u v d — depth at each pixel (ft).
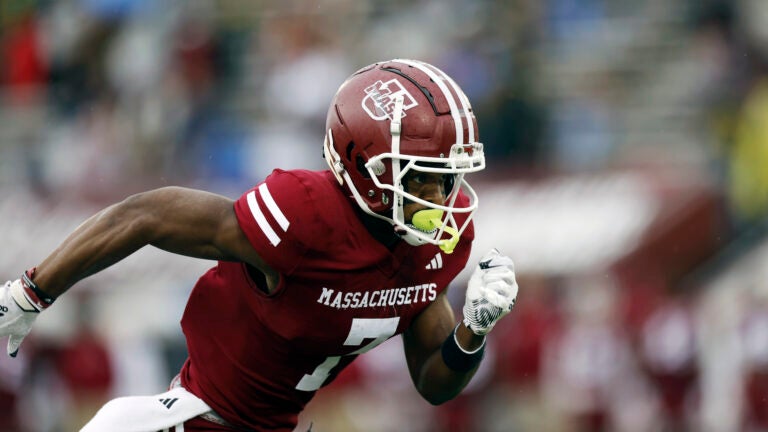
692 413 118.11
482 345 46.98
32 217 143.74
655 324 119.34
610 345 119.44
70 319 128.36
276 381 46.21
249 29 153.07
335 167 43.45
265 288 44.65
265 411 47.06
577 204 132.26
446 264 46.73
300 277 43.14
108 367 123.95
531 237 129.80
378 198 42.98
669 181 134.10
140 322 133.39
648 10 152.97
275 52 148.25
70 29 155.02
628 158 140.36
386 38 144.25
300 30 147.74
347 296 44.11
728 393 120.57
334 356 46.19
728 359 122.42
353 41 146.20
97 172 146.51
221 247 42.75
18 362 121.60
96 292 133.59
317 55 142.51
